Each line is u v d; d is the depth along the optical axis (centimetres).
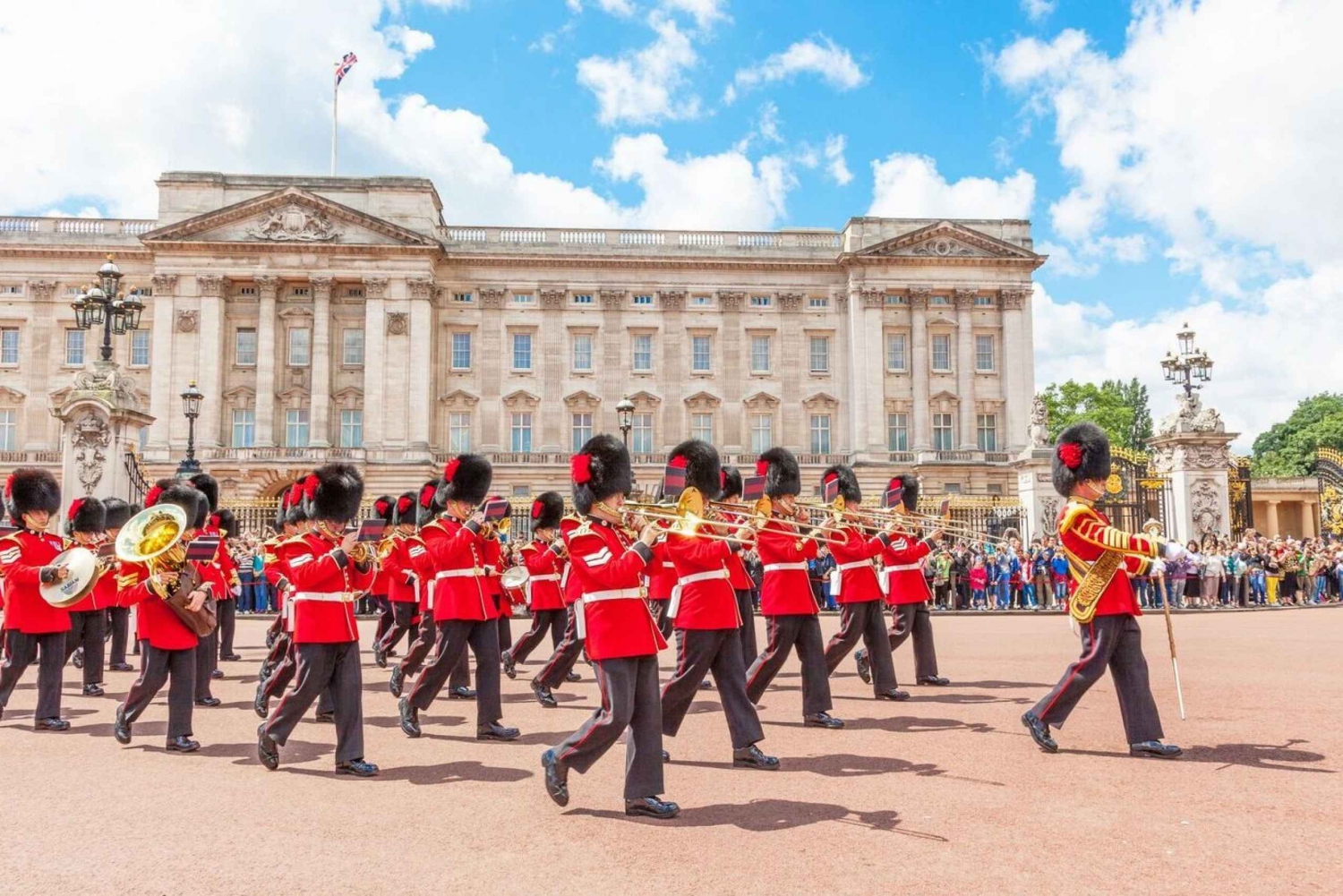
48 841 760
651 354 6719
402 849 730
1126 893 624
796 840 740
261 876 675
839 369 6750
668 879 657
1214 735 1106
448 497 1321
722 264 6719
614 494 886
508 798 882
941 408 6631
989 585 3678
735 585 1272
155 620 1118
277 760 1000
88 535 1483
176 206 6334
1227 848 709
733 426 6675
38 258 6375
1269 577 3650
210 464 6016
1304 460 10562
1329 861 680
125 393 2653
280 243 6228
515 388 6569
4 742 1178
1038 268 6794
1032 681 1584
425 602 1517
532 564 1730
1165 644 2134
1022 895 621
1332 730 1131
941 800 845
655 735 833
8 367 6328
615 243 6769
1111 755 1018
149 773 999
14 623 1275
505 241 6731
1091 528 1024
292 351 6381
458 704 1473
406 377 6266
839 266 6775
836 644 1411
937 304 6731
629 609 839
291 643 1324
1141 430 11875
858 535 1439
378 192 6412
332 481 1045
